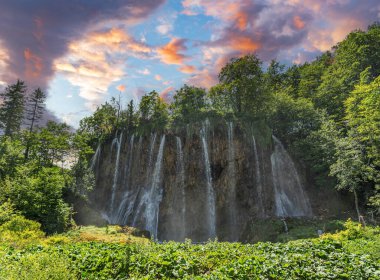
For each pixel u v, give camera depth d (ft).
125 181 154.51
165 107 172.86
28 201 80.94
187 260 38.09
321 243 47.39
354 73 149.07
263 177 144.97
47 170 104.83
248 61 163.22
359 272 34.17
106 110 179.93
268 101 162.91
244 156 146.82
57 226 80.07
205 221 138.92
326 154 125.39
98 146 168.66
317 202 135.44
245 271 33.65
